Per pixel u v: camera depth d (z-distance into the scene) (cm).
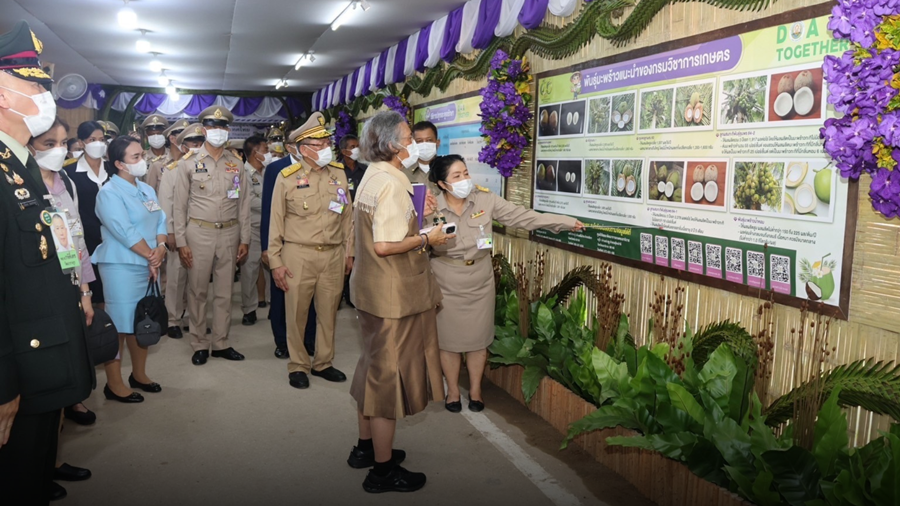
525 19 423
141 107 1432
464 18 559
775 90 248
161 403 381
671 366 293
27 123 186
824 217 234
